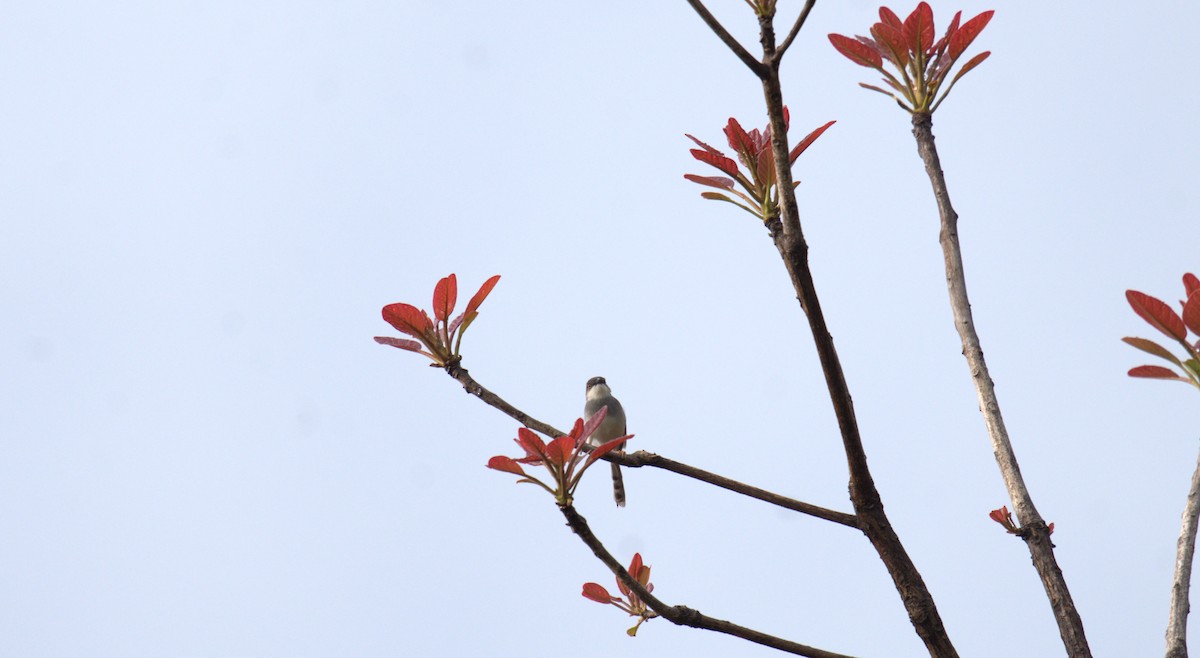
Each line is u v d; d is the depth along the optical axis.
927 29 9.77
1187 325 7.40
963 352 9.06
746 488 8.72
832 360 7.95
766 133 9.27
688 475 8.74
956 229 9.48
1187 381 7.49
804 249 7.71
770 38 7.62
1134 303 7.52
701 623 8.19
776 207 9.16
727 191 9.28
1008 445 8.56
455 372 9.13
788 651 8.25
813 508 8.45
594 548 8.08
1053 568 8.08
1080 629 7.77
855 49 10.04
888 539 8.22
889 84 10.05
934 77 9.91
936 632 7.91
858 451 8.17
